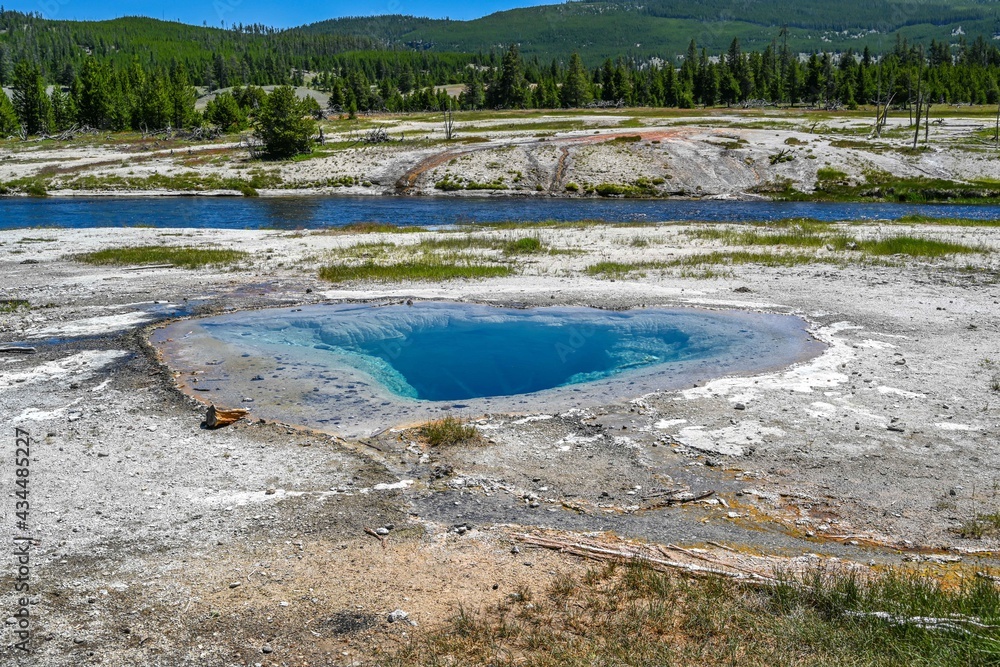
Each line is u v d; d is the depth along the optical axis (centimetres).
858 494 793
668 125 8194
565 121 8938
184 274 2242
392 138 7831
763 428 970
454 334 1555
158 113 10106
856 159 5900
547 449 919
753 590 619
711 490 807
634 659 518
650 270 2223
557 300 1833
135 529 720
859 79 12038
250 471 856
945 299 1773
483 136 7600
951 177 5556
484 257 2478
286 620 577
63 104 11644
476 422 1011
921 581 617
